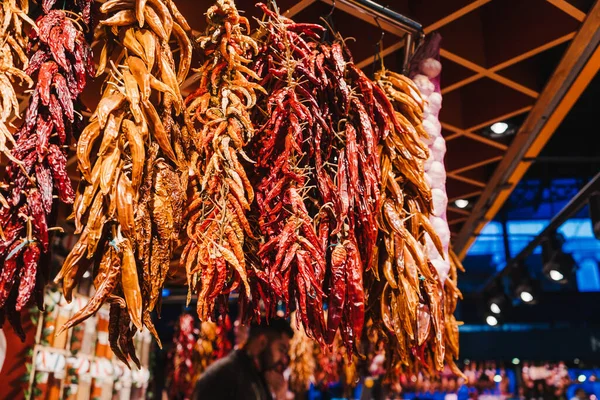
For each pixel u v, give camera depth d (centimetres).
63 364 330
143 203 107
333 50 155
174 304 739
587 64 276
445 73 310
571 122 679
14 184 101
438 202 178
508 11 285
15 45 110
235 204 121
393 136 156
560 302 841
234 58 134
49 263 107
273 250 134
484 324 895
